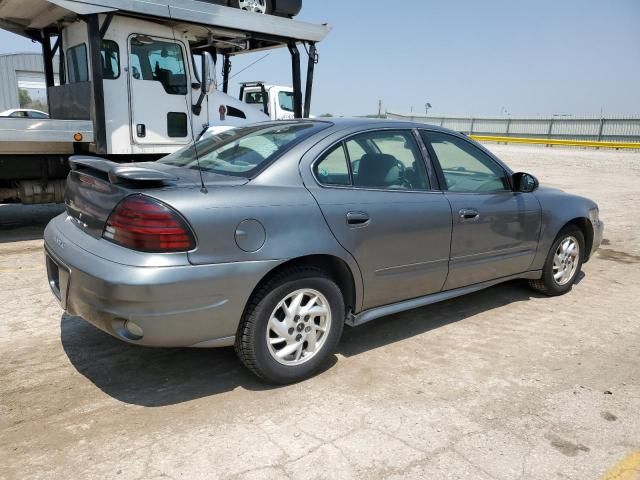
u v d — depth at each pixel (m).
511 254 4.61
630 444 2.84
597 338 4.25
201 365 3.64
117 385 3.36
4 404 3.10
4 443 2.73
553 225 4.90
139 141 7.60
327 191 3.44
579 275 6.04
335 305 3.46
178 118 7.96
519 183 4.62
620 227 9.00
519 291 5.40
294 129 3.78
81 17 7.13
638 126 32.78
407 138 4.04
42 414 3.01
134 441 2.78
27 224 8.30
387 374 3.56
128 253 2.84
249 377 3.49
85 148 7.40
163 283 2.78
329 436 2.85
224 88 10.17
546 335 4.29
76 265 2.97
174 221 2.82
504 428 2.96
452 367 3.68
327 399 3.23
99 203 3.10
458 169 4.29
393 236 3.67
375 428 2.93
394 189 3.80
